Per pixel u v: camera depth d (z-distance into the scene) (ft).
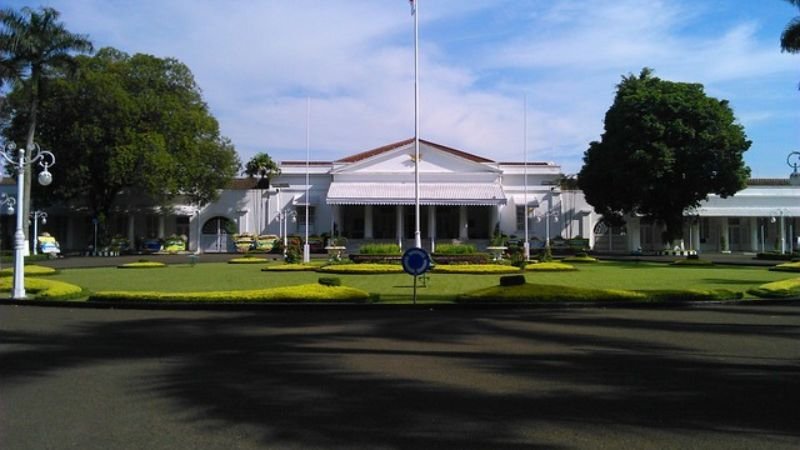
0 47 115.85
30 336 32.83
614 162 143.64
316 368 24.43
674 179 139.95
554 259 116.16
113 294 47.50
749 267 97.60
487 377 22.81
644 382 22.02
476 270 80.48
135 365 25.16
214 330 34.81
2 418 17.89
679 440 15.81
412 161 171.73
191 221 175.94
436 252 96.89
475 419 17.54
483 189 167.94
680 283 64.80
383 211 180.24
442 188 167.94
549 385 21.57
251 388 21.18
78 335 33.17
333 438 15.98
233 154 167.02
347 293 46.80
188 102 162.40
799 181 135.64
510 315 41.19
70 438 16.12
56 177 141.28
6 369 24.47
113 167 138.41
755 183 178.40
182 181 151.12
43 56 120.57
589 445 15.44
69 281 68.13
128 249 162.40
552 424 17.10
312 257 132.36
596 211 158.61
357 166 171.53
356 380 22.33
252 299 45.47
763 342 30.53
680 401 19.48
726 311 43.91
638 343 30.27
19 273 50.80
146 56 156.35
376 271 79.15
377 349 28.60
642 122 138.41
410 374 23.30
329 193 164.25
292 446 15.42
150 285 62.95
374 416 17.84
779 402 19.38
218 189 168.66
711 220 176.65
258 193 177.27
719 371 23.85
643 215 155.84
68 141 138.82
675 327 35.70
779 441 15.72
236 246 168.14
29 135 121.49
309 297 45.37
